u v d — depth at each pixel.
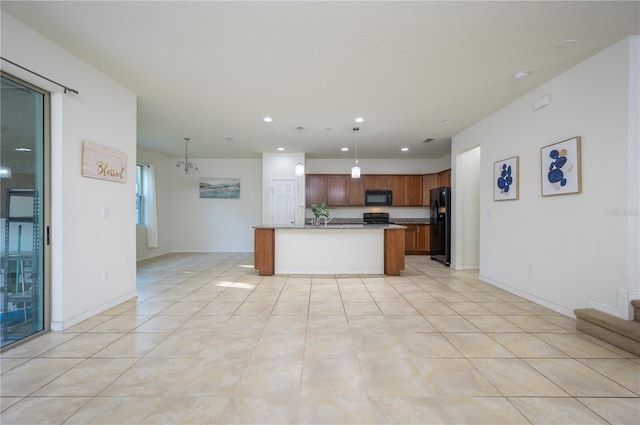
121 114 3.40
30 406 1.64
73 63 2.74
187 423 1.51
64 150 2.65
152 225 6.89
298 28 2.37
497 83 3.36
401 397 1.72
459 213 5.64
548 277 3.30
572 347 2.35
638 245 2.45
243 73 3.13
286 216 7.11
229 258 6.97
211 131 5.34
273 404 1.66
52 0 2.03
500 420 1.53
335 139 5.91
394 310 3.26
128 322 2.87
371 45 2.61
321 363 2.11
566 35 2.45
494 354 2.24
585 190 2.83
